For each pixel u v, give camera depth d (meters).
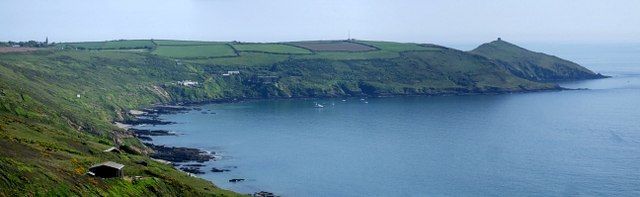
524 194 168.62
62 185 106.81
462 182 182.88
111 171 123.88
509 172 195.75
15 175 101.00
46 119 194.00
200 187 149.50
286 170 197.12
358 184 180.12
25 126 163.25
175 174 157.62
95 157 145.88
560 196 165.75
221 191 151.25
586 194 167.38
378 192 171.50
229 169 196.50
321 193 169.88
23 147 126.19
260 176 188.00
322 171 196.50
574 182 181.25
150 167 152.38
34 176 104.38
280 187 175.38
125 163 151.88
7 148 117.44
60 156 130.75
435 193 170.62
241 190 170.12
